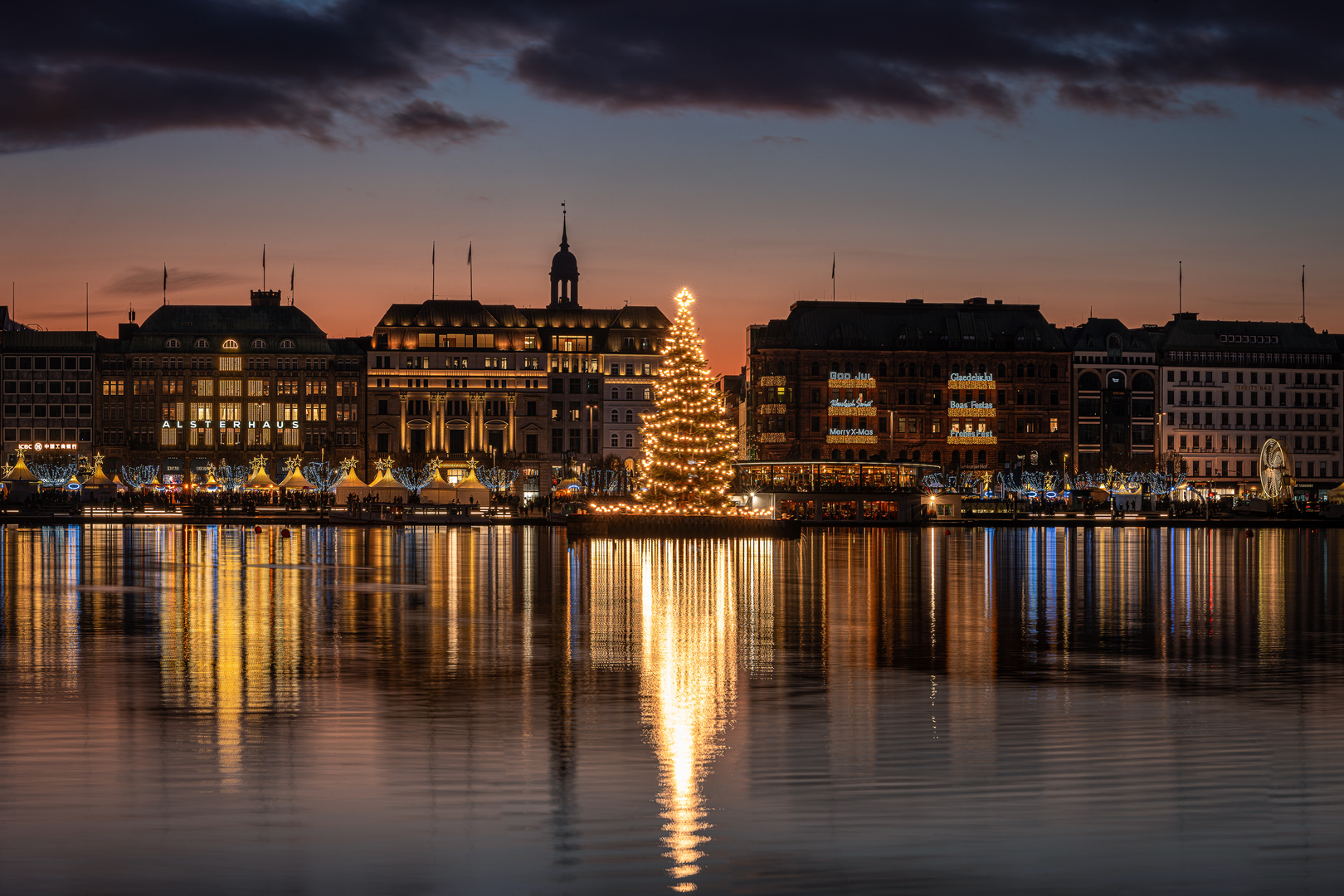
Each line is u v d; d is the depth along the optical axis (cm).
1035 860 2223
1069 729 3123
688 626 5012
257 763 2766
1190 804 2522
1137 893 2097
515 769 2731
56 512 16025
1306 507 19762
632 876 2144
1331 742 3002
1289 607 5856
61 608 5531
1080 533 14700
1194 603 6034
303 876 2133
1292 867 2200
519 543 11331
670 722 3186
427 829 2353
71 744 2920
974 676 3866
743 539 12112
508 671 3900
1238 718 3250
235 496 18762
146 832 2330
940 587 6850
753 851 2256
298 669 3922
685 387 12656
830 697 3512
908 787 2622
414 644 4472
